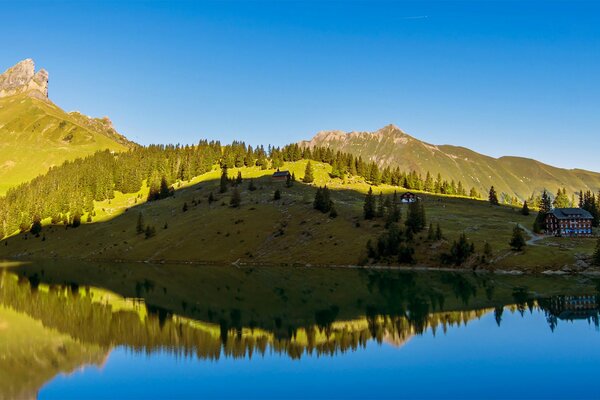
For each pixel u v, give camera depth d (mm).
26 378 60719
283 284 140625
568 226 196250
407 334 81688
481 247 172250
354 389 56969
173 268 185625
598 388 56625
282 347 74250
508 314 96625
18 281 151750
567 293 120438
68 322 90875
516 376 60844
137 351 72562
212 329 85812
